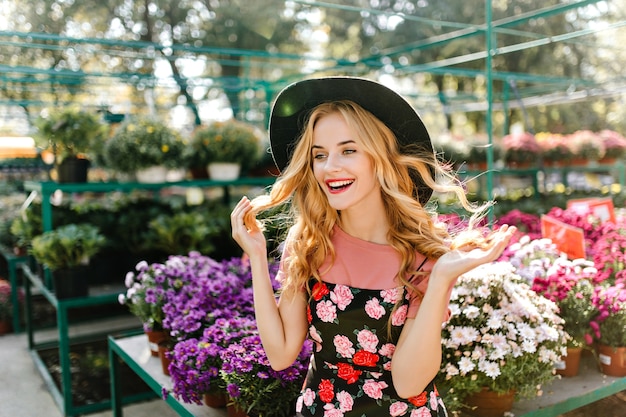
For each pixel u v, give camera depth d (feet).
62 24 34.30
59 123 13.01
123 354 9.55
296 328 5.23
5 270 22.76
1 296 17.61
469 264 4.31
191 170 16.61
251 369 6.45
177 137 15.43
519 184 26.61
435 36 39.01
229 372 6.61
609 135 25.70
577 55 35.09
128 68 37.24
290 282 5.20
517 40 35.01
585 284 8.22
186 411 7.29
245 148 16.34
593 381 7.85
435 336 4.45
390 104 5.02
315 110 5.07
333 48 43.70
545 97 26.81
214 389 7.18
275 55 18.03
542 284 8.09
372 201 5.17
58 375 13.78
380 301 4.83
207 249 14.94
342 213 5.28
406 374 4.50
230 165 16.16
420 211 5.04
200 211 16.97
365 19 41.81
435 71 20.90
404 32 40.16
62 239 11.55
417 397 4.87
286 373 6.55
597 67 35.06
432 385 5.10
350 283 4.97
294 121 5.61
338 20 41.70
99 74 18.43
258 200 5.36
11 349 15.99
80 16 35.60
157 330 9.14
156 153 14.44
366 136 4.86
